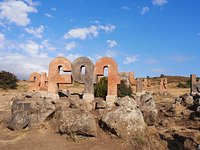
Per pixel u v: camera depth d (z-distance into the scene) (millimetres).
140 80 31406
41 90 30844
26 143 15250
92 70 21266
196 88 35875
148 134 16109
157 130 17109
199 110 20016
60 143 15227
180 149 14453
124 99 18562
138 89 31203
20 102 19750
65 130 16172
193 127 17625
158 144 15281
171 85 75375
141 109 19141
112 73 20688
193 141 14219
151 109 19125
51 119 17875
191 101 24422
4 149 14414
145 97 21375
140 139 15266
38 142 15359
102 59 21172
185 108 23141
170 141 15477
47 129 17000
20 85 58719
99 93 25312
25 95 26219
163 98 35906
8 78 54031
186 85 70812
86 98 20859
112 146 14992
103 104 18781
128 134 15742
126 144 15180
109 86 20500
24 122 17484
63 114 17078
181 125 18719
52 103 19359
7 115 19219
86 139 15688
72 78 21906
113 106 18766
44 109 18172
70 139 15648
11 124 17641
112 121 16250
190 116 20547
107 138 15891
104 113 17906
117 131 15766
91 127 15789
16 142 15414
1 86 52625
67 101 19453
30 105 19094
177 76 108125
